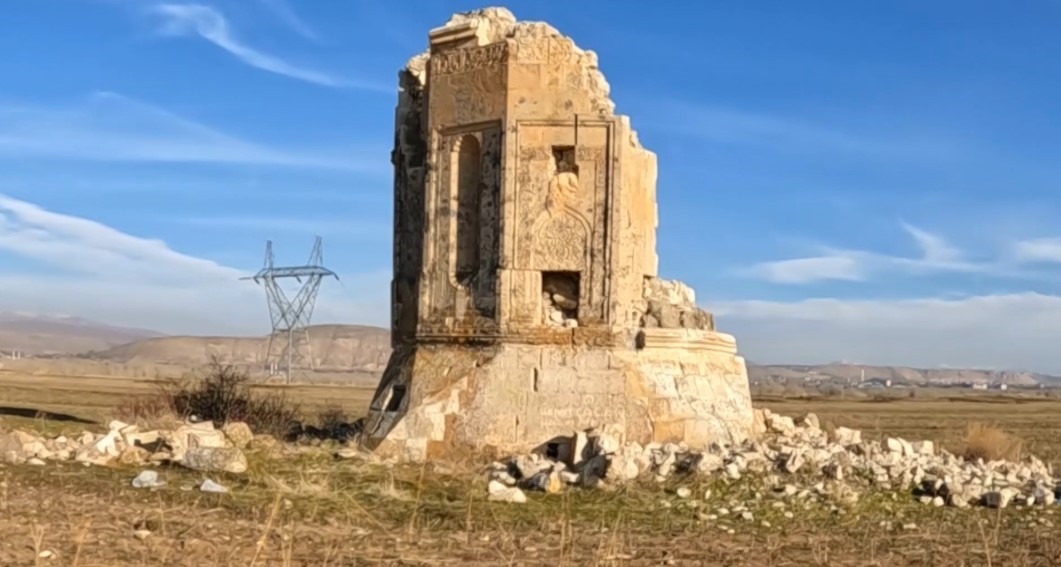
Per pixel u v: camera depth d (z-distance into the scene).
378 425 23.12
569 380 21.94
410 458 21.61
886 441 22.52
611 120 22.69
